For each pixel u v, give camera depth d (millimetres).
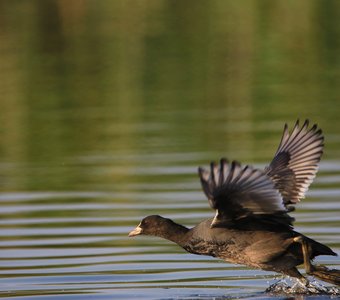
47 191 15289
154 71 24156
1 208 14398
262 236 9828
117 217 13648
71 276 11023
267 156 16484
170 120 19719
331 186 14859
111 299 10055
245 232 9867
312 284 10492
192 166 16203
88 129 19297
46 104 21609
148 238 12875
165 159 16828
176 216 13484
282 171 10094
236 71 24156
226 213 9430
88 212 14000
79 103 21531
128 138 18328
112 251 12125
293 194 10000
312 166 9977
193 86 22750
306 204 13945
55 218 13734
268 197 9039
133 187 15219
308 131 10094
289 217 9586
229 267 11453
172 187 15156
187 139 18078
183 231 10320
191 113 20219
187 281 10844
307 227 12742
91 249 12219
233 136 18125
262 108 20453
